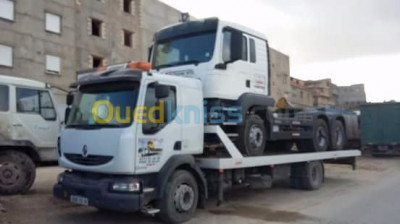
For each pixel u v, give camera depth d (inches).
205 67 290.4
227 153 299.4
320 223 262.5
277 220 270.2
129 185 221.3
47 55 1021.8
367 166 676.7
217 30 296.7
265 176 341.4
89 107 249.6
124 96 236.4
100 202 225.6
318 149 437.7
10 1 937.5
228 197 361.4
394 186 440.8
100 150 230.8
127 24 1306.6
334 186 442.3
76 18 1118.4
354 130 573.9
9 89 324.2
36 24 995.9
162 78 247.8
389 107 857.5
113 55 1239.5
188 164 260.8
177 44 318.3
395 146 848.9
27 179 329.1
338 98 2405.3
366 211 300.8
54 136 350.0
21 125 327.3
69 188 243.6
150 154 233.6
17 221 254.8
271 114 350.6
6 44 926.4
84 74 301.7
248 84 321.7
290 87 2102.6
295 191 403.5
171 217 244.1
